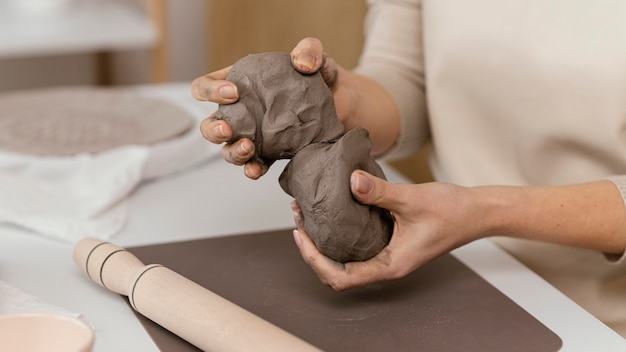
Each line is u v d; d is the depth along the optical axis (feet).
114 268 2.39
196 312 2.09
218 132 2.26
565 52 3.07
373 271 2.36
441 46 3.48
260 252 2.76
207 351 2.08
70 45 6.45
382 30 3.83
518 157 3.38
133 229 2.95
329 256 2.34
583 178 3.18
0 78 8.34
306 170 2.26
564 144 3.19
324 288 2.52
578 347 2.29
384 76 3.66
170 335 2.23
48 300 2.42
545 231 2.60
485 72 3.36
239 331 2.00
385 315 2.38
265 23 6.48
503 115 3.37
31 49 6.30
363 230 2.28
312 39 2.39
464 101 3.50
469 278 2.64
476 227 2.48
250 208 3.19
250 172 2.37
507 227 2.55
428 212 2.38
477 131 3.51
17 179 3.16
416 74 3.76
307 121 2.33
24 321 1.79
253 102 2.30
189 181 3.44
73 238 2.83
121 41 6.66
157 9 6.73
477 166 3.51
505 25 3.27
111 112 3.92
